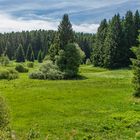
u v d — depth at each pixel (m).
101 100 52.59
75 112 45.09
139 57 56.47
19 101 52.56
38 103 50.88
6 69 88.06
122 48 111.44
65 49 92.50
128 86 66.88
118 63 111.81
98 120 40.47
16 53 179.12
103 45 117.75
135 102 50.41
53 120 40.91
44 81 80.12
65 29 99.62
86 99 53.69
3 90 63.72
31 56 186.25
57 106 48.75
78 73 94.62
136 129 37.22
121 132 36.25
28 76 89.38
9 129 28.17
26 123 39.50
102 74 93.38
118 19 112.44
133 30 114.25
